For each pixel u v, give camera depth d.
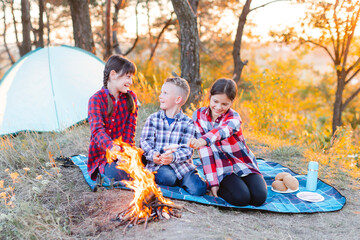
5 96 5.57
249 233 2.36
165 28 13.86
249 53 18.92
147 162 3.17
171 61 16.05
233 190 2.82
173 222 2.39
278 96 7.05
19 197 2.96
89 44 8.00
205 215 2.58
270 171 3.87
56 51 6.04
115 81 3.05
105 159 3.10
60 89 5.67
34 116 5.43
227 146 3.06
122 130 3.26
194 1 7.56
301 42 9.04
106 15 9.26
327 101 19.69
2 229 2.48
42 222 2.45
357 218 2.76
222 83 2.89
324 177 3.79
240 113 6.74
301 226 2.60
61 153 4.09
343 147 5.02
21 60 5.95
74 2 7.71
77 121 5.52
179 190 3.03
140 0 13.81
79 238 2.29
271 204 2.96
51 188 3.11
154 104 6.88
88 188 3.11
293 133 7.25
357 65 8.90
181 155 2.98
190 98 6.29
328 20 8.18
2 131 5.21
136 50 16.27
